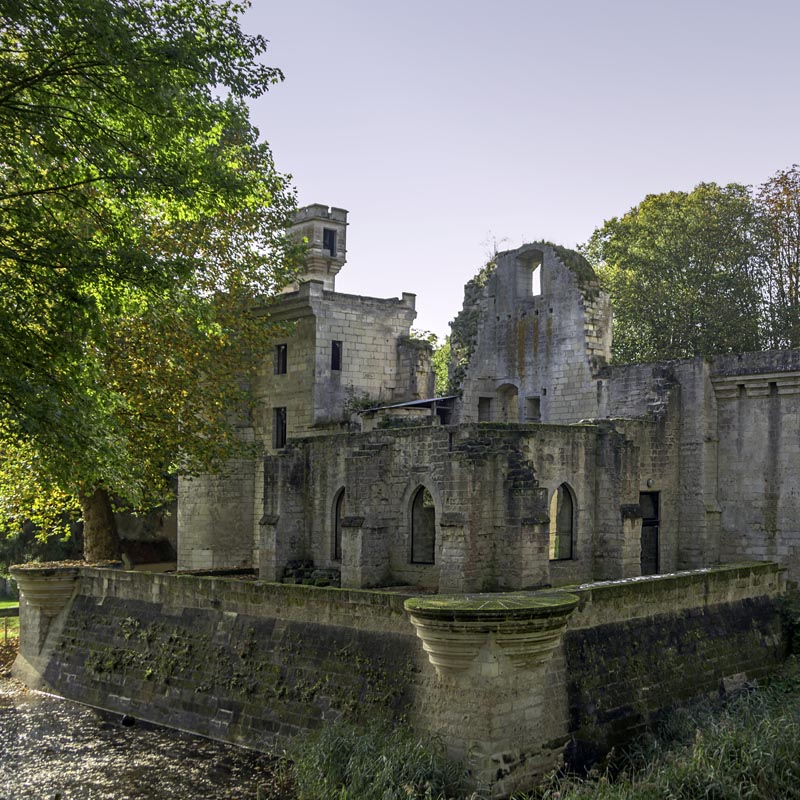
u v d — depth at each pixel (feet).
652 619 105.09
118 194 82.33
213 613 115.34
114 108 79.36
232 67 82.64
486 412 165.37
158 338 131.64
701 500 135.23
